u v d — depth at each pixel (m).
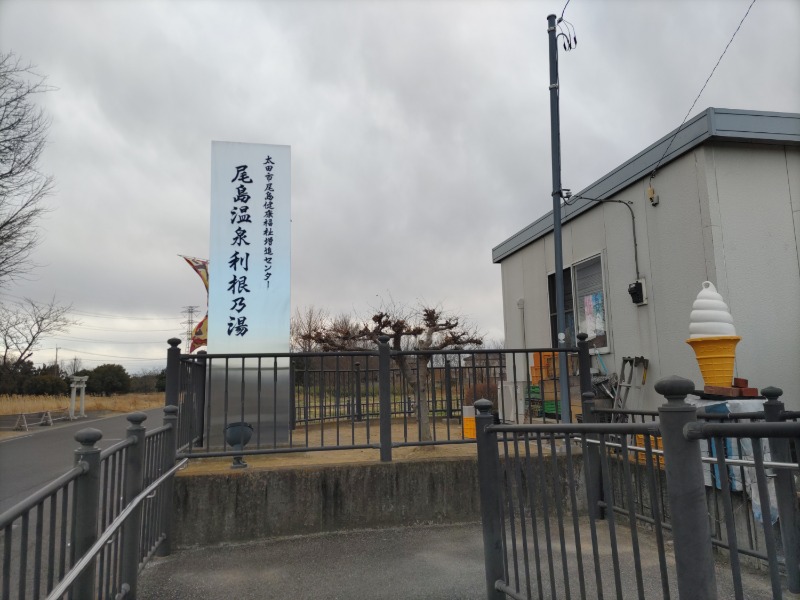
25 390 36.72
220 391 6.27
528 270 10.16
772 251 6.04
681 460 1.85
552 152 7.48
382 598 3.31
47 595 1.90
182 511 4.25
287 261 6.63
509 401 9.66
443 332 9.66
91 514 2.41
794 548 3.25
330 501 4.51
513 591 2.92
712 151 6.09
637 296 6.96
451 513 4.70
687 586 1.79
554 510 4.90
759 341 5.83
